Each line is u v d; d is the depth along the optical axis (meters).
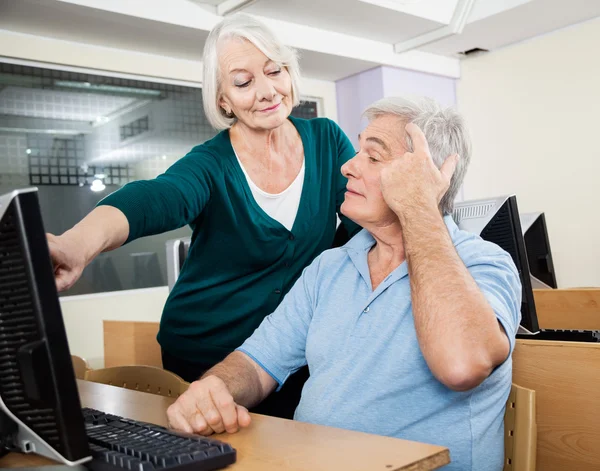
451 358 1.01
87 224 1.18
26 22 3.56
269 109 1.67
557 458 1.37
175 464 0.78
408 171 1.19
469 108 5.31
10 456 0.91
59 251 1.02
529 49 4.88
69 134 3.91
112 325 2.84
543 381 1.39
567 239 4.74
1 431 0.82
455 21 4.32
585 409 1.33
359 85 5.02
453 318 1.03
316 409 1.25
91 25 3.66
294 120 1.88
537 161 4.90
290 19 4.17
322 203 1.85
